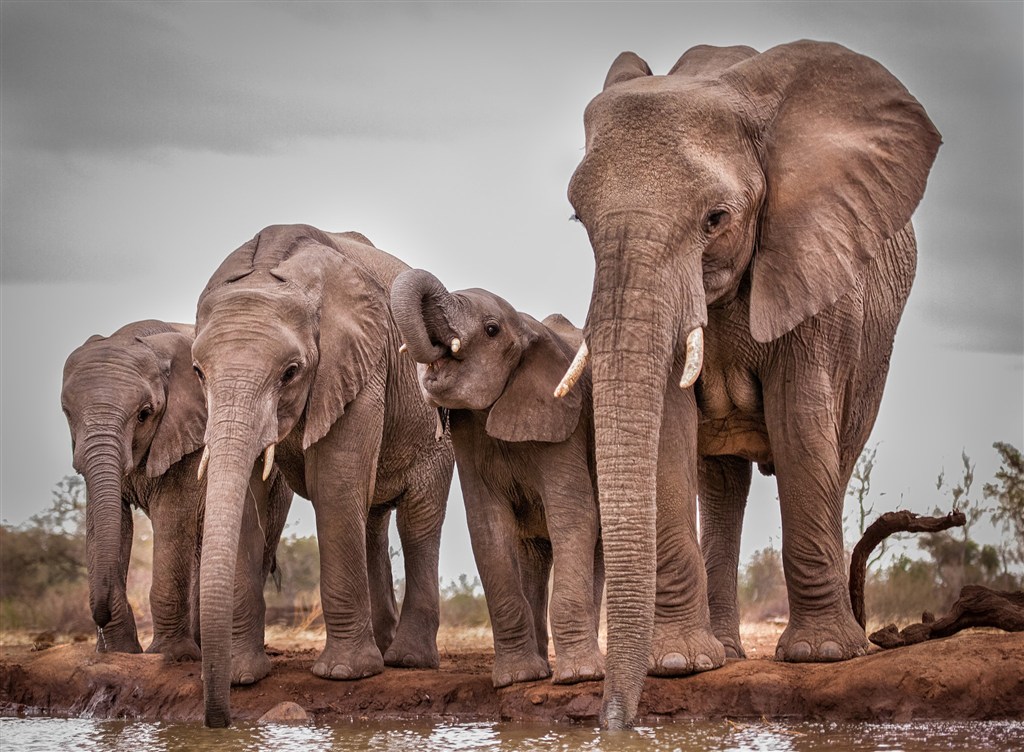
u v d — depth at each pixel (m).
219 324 14.09
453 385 14.16
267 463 13.96
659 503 13.75
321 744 12.59
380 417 15.30
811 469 14.24
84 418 16.77
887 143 13.59
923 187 13.64
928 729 12.57
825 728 12.73
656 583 13.79
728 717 13.30
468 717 14.15
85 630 28.59
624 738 11.74
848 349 14.56
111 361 17.08
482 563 14.54
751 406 14.65
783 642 14.37
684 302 12.48
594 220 12.56
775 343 14.29
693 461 13.95
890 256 15.73
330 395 14.70
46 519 30.17
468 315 14.12
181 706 14.95
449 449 17.52
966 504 26.19
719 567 16.14
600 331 12.29
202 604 13.05
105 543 16.38
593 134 12.84
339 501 15.01
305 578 29.41
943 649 13.25
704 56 14.54
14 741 13.14
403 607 17.05
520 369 14.41
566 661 13.91
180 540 17.08
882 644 14.55
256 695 14.66
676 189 12.53
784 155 13.41
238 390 13.77
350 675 14.79
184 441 17.11
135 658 15.80
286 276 14.71
